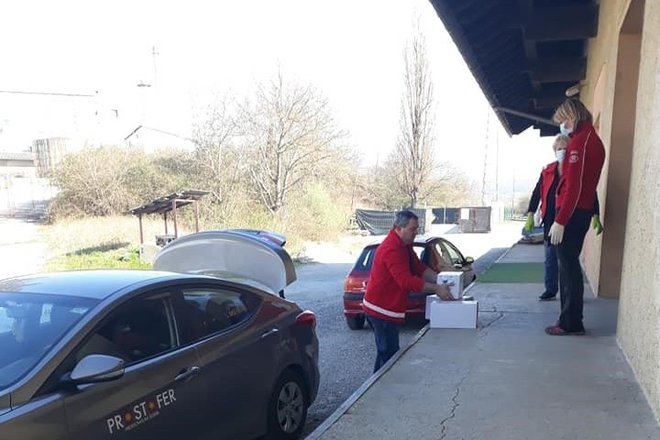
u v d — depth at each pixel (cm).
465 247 2658
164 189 2944
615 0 652
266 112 3042
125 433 297
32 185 3484
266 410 409
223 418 368
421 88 3456
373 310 525
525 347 519
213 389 361
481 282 969
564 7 905
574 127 511
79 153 3081
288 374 440
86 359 287
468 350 521
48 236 2523
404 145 3553
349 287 895
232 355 383
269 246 673
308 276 1802
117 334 322
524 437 332
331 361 704
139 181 2998
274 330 432
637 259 421
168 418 325
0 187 3403
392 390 427
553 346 514
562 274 550
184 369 344
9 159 5047
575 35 912
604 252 713
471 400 397
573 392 398
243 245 677
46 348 291
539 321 627
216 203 2858
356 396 417
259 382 403
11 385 267
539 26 916
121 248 2320
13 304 336
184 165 3092
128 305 338
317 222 2975
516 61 1186
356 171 4222
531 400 389
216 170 2972
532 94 1474
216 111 3069
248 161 3023
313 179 3253
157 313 354
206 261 689
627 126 665
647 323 378
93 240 2442
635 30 621
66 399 274
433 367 477
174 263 692
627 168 679
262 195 2998
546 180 715
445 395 410
